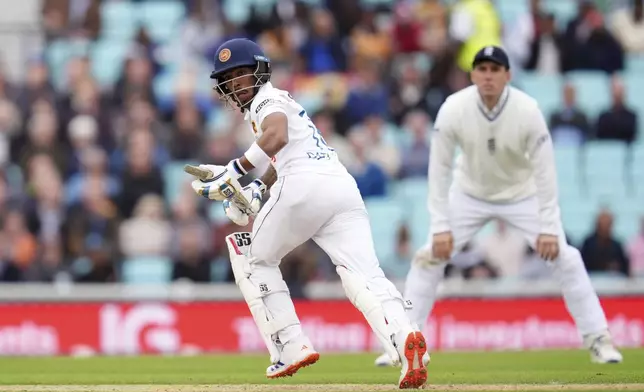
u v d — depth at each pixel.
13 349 38.22
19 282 42.91
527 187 27.20
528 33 54.59
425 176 49.12
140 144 46.28
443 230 26.33
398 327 19.03
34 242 44.09
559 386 20.42
